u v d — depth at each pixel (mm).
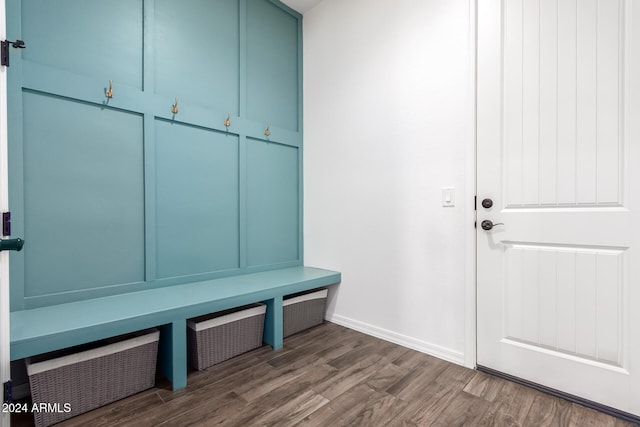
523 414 1412
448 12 1913
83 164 1715
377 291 2307
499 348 1731
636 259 1371
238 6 2428
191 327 1808
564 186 1540
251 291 1956
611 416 1402
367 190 2375
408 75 2119
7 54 1077
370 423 1353
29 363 1333
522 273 1664
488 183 1765
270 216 2670
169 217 2061
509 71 1694
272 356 1983
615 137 1411
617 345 1411
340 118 2570
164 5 2021
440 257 1957
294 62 2857
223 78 2330
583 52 1482
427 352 2012
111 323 1412
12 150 1495
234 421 1362
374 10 2322
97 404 1445
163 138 2025
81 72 1704
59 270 1648
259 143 2588
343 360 1929
